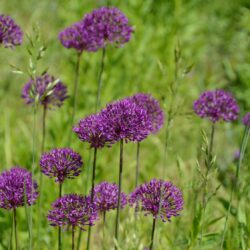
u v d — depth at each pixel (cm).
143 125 302
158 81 802
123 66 838
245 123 438
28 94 460
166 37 893
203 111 438
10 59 870
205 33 1032
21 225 517
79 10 905
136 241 324
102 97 755
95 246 521
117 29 439
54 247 497
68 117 654
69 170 331
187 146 700
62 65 828
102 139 315
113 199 343
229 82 872
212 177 345
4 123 702
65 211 318
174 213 328
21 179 343
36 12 1023
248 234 420
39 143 655
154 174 643
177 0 932
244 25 958
